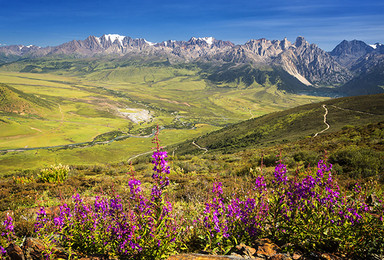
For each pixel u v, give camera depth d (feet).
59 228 13.28
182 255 11.84
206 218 13.58
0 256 12.59
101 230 12.94
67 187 39.24
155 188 12.00
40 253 12.58
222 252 12.76
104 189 36.81
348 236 11.51
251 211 13.69
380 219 11.61
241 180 38.55
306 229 12.12
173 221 12.51
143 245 11.42
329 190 12.29
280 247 12.57
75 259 12.03
